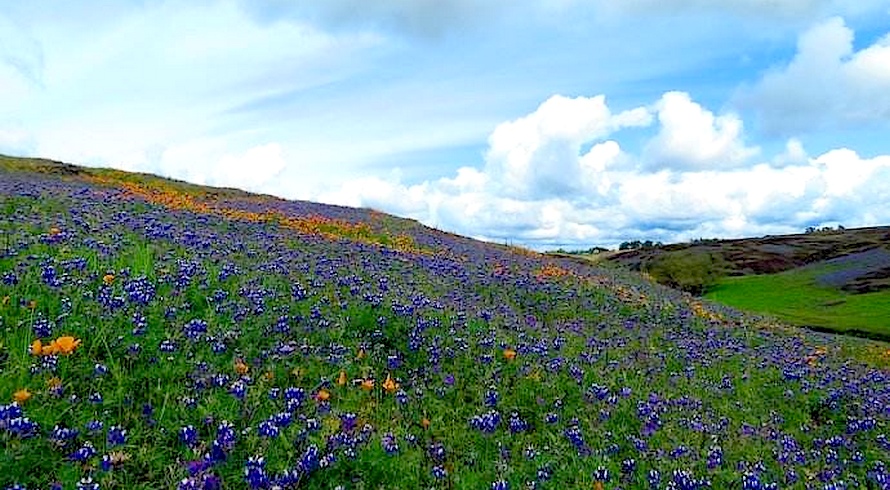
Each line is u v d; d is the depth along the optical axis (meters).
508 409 8.84
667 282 89.62
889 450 9.73
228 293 10.20
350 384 8.30
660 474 7.39
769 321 29.59
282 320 9.40
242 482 5.72
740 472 7.80
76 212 17.64
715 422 9.63
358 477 6.25
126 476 5.52
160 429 6.20
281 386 7.83
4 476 5.04
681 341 16.25
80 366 6.86
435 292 15.28
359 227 31.16
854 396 12.60
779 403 11.80
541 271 26.83
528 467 7.10
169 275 10.36
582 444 7.91
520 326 13.61
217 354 8.02
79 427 5.92
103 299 8.23
